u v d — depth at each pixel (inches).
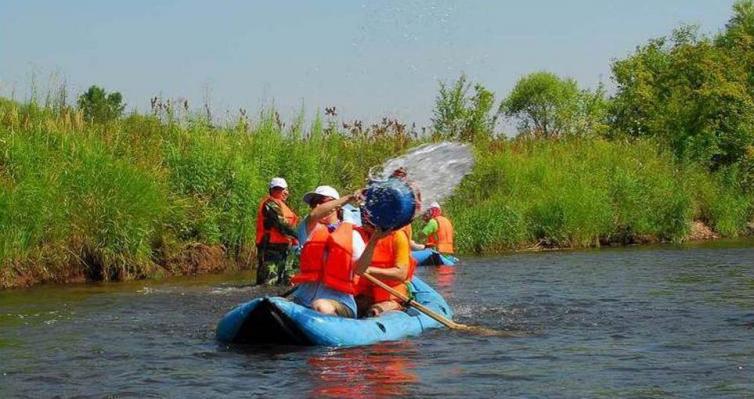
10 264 549.6
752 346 314.5
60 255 573.3
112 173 607.2
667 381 260.2
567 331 351.3
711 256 759.1
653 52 1537.9
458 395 244.4
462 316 396.8
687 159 1187.3
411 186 326.3
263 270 543.8
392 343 319.3
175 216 645.9
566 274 607.5
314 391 249.0
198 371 277.0
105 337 343.9
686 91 1393.9
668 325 366.0
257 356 297.6
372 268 339.3
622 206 987.3
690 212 1026.1
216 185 680.4
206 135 719.7
